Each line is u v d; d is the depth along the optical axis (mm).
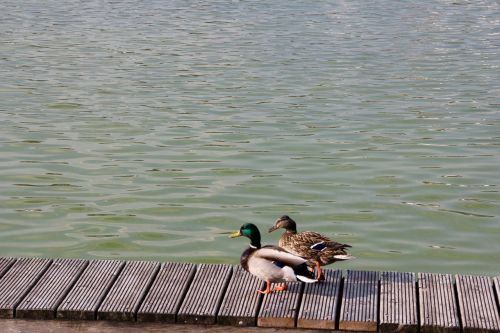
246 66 27438
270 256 7992
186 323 7754
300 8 40531
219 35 33281
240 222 14367
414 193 15781
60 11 39406
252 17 37750
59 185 16172
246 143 18859
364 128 20203
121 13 38781
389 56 29500
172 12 39094
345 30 34812
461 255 13156
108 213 14766
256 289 8203
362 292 8156
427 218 14602
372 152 18312
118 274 8477
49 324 7715
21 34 33344
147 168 17172
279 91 23953
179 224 14289
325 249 8859
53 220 14461
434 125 20578
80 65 27547
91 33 33656
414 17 38312
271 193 15734
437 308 7875
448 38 33250
